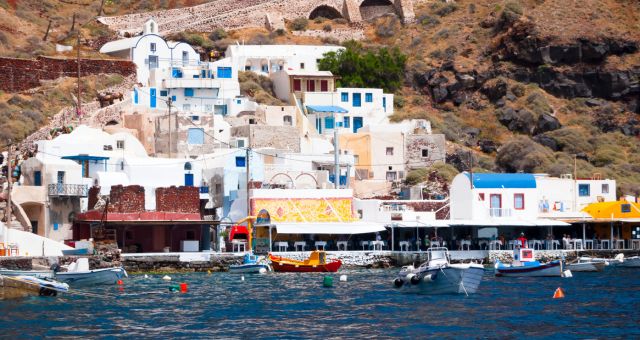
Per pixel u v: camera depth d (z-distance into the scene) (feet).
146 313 296.71
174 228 458.09
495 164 636.89
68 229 458.50
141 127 572.92
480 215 483.10
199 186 493.36
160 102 620.49
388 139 592.19
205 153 553.23
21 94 606.55
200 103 627.87
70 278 363.56
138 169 484.33
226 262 436.35
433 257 358.64
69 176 463.01
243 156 522.06
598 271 431.84
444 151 600.80
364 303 317.42
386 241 479.41
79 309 304.30
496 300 322.96
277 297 333.62
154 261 425.69
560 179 524.11
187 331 266.16
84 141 498.69
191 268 430.61
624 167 639.76
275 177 523.29
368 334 261.03
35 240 407.03
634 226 505.66
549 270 404.98
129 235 449.06
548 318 284.20
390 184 570.87
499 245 472.44
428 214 484.33
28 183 461.78
